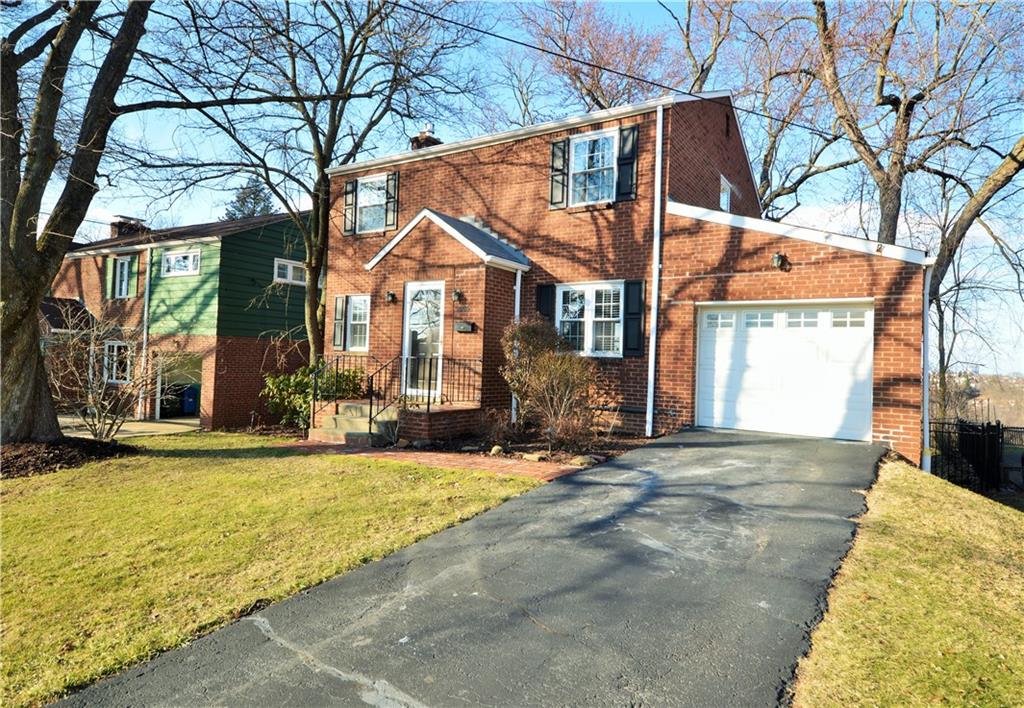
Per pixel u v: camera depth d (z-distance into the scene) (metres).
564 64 26.98
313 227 17.27
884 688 3.14
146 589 4.54
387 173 15.21
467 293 11.65
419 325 12.51
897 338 9.04
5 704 3.13
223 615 4.05
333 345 15.87
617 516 6.04
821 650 3.51
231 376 18.38
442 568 4.80
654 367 11.19
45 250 10.48
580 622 3.89
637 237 11.57
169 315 19.36
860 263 9.35
